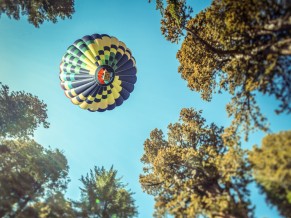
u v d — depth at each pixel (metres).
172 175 14.03
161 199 12.01
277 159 7.93
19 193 12.78
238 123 11.50
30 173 14.69
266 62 10.12
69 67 21.19
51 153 16.12
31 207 12.02
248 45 11.12
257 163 8.73
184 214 10.58
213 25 12.80
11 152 15.97
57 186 15.11
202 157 13.07
